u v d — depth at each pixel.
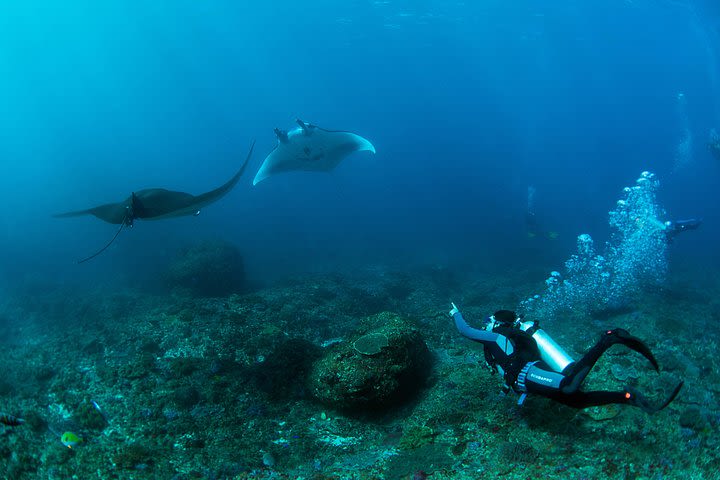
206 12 45.53
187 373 5.43
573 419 3.55
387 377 4.47
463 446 3.58
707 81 82.06
